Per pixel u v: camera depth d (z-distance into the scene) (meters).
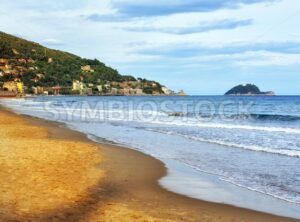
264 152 16.39
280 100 103.75
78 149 16.61
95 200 8.95
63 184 10.16
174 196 9.73
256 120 34.72
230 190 10.32
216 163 14.06
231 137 21.80
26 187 9.55
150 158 15.15
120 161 14.42
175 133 24.41
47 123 31.52
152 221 7.54
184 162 14.31
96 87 196.62
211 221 7.79
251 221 7.84
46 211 7.78
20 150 15.28
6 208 7.73
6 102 88.81
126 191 10.12
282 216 8.16
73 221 7.28
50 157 14.09
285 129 25.55
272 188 10.49
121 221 7.43
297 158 14.90
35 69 197.75
